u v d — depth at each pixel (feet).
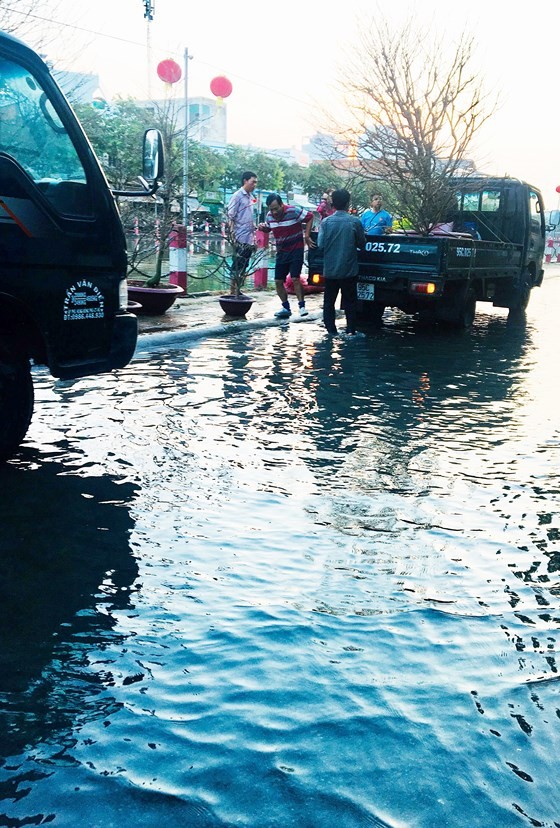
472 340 34.78
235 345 30.35
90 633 9.30
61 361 15.39
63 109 14.88
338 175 72.18
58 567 11.02
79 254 15.33
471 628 9.75
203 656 8.87
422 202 45.88
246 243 38.70
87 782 6.79
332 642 9.26
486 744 7.48
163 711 7.82
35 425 18.07
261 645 9.13
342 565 11.42
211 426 18.54
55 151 14.78
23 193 14.10
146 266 56.80
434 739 7.51
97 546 11.75
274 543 12.09
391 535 12.59
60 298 15.08
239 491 14.29
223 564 11.31
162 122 44.04
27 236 14.25
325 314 34.17
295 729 7.58
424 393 23.12
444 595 10.62
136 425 18.39
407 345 32.40
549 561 11.89
